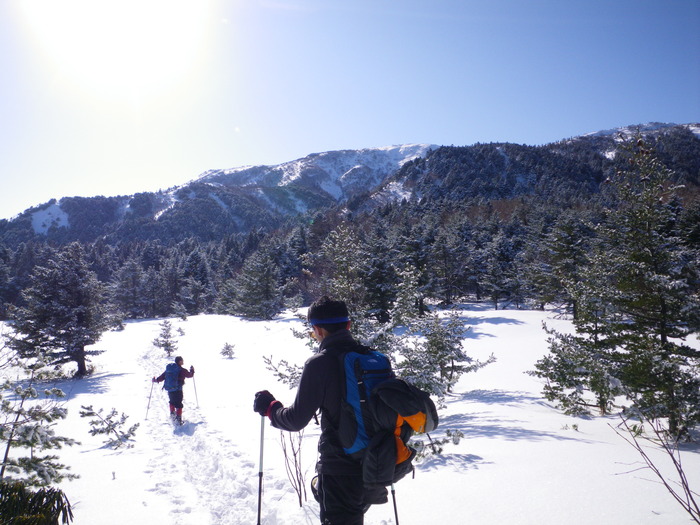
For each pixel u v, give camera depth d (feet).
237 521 14.55
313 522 13.23
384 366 7.43
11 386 16.35
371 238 139.54
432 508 13.50
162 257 571.69
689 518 11.60
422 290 132.87
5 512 11.50
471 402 49.44
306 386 7.14
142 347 124.16
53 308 83.20
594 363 33.96
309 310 8.14
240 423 37.96
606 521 11.68
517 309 188.65
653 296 33.96
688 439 28.02
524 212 383.45
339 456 7.25
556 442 23.38
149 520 15.20
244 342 127.75
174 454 27.25
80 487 19.54
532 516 12.28
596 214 221.66
